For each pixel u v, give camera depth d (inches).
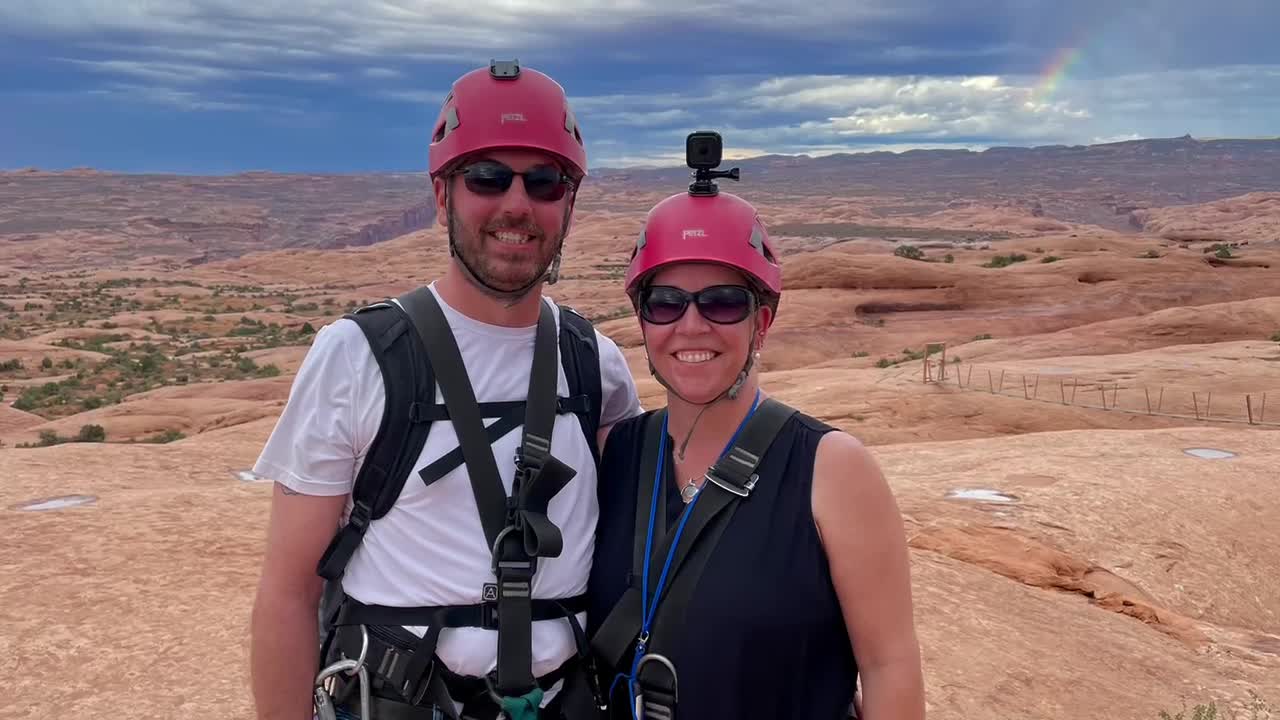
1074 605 315.3
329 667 85.2
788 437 84.1
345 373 84.6
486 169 84.4
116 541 262.2
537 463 86.2
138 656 187.9
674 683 81.0
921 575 315.6
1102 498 416.5
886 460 529.3
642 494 89.0
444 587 84.0
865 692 81.3
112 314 5265.8
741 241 83.7
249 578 235.8
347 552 86.0
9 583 225.5
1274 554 380.2
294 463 84.5
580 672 89.4
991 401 1042.1
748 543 81.4
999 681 227.9
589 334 98.6
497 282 85.8
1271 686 260.8
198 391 2089.1
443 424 85.4
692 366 84.7
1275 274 2610.7
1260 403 975.6
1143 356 1284.4
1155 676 256.5
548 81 90.9
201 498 318.7
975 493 430.3
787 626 80.0
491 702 83.8
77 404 2573.8
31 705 166.6
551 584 87.9
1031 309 2453.2
